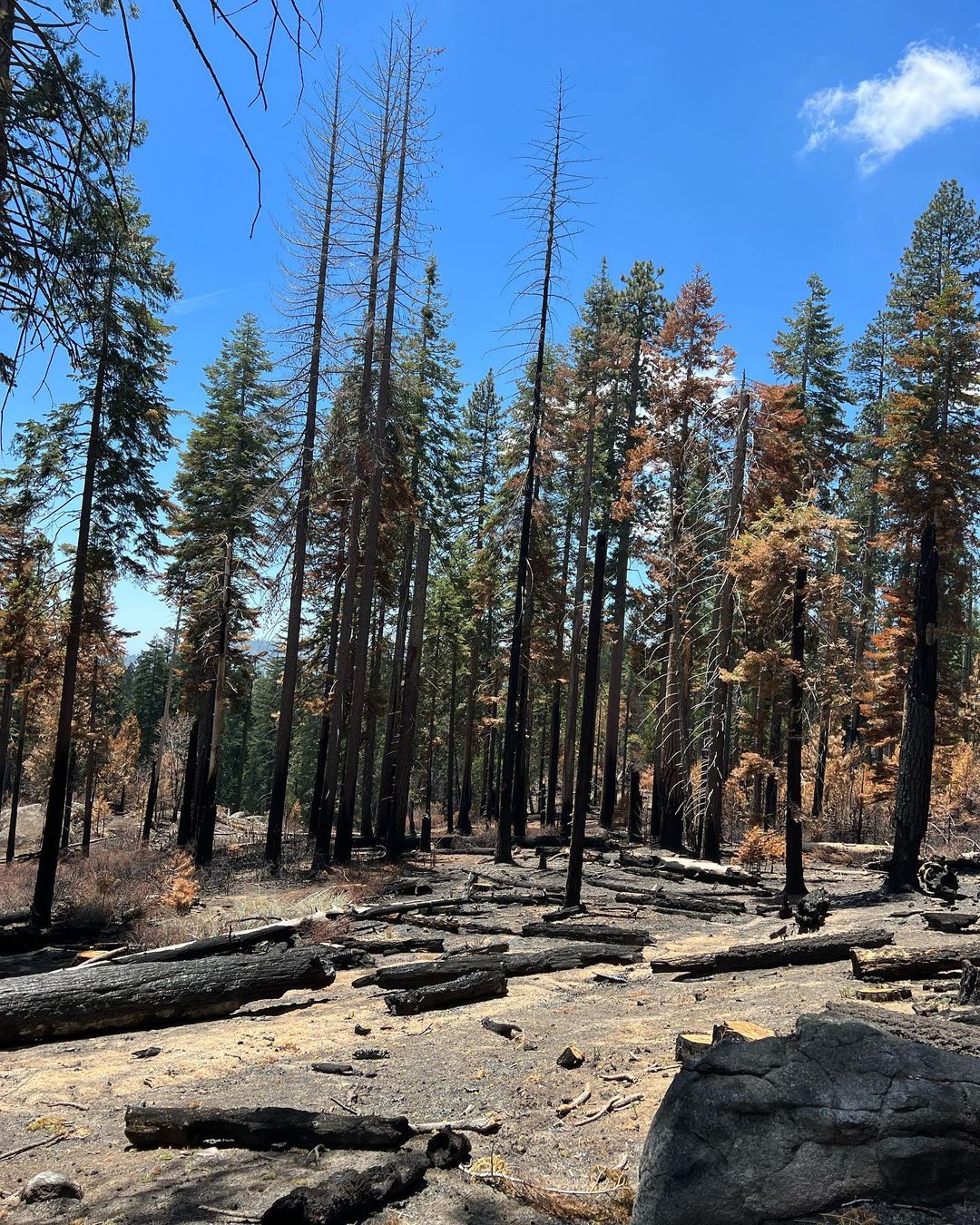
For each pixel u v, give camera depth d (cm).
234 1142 558
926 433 1930
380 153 2431
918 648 1936
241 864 2516
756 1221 358
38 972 1272
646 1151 394
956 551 2006
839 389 3259
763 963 1116
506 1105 620
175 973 978
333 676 2584
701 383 2664
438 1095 655
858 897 1850
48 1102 679
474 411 4094
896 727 2934
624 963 1226
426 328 3359
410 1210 450
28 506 1916
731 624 2700
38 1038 882
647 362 3362
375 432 2514
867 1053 401
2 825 5119
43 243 350
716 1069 404
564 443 2672
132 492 2003
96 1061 805
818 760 3391
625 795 3831
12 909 2023
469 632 4122
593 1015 901
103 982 930
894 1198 359
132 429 1973
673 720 2794
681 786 2752
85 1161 547
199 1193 477
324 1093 672
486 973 1050
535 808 5225
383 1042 845
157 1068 770
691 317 2684
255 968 1017
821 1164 368
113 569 2028
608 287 3462
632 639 3384
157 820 5431
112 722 6178
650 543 2931
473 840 3400
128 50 247
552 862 2495
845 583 2073
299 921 1454
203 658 3083
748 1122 382
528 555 2716
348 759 2531
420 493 3350
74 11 379
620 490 3158
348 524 2755
